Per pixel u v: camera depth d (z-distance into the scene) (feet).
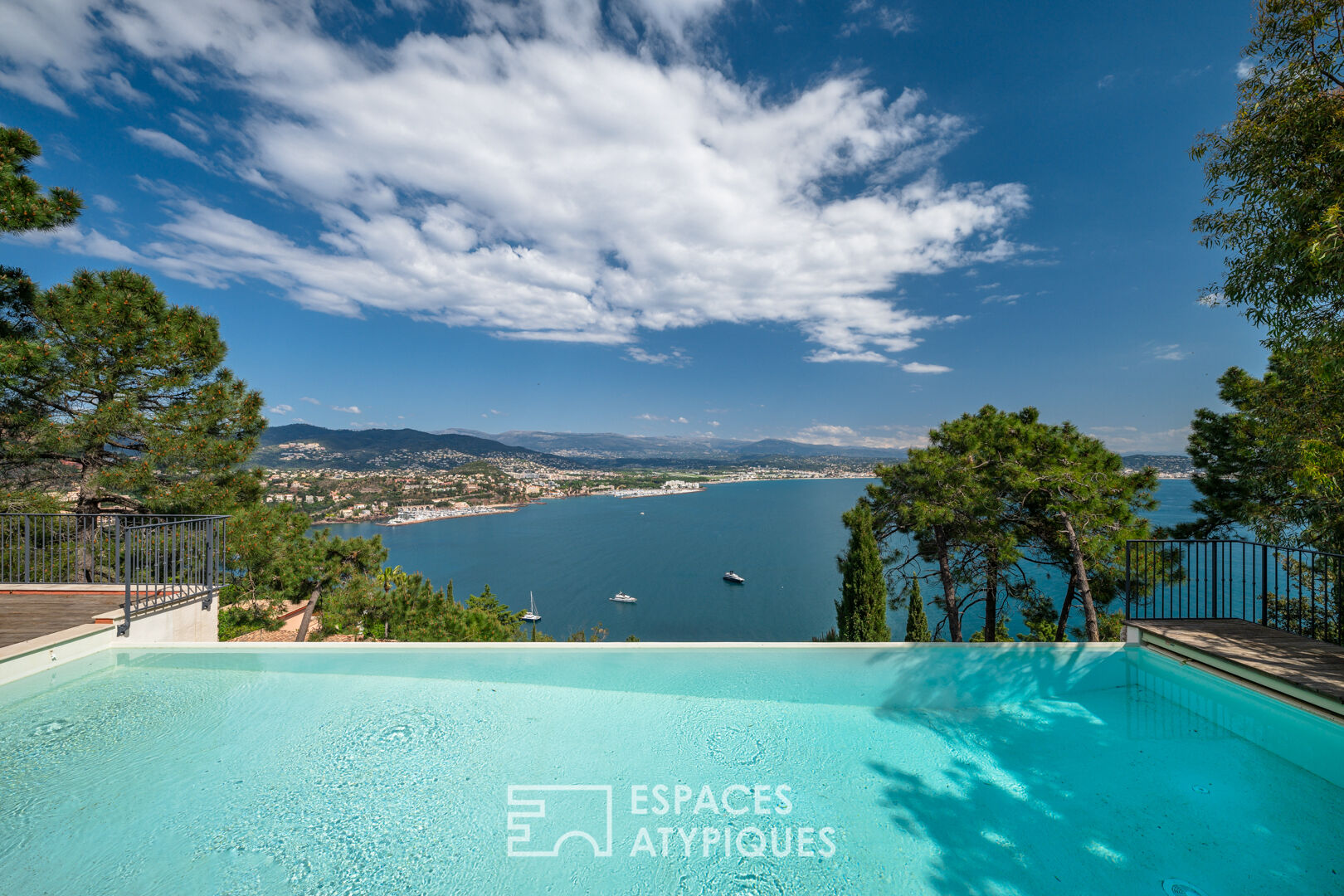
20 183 24.27
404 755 12.30
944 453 33.12
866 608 39.24
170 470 31.71
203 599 19.76
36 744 12.22
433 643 16.34
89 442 29.27
